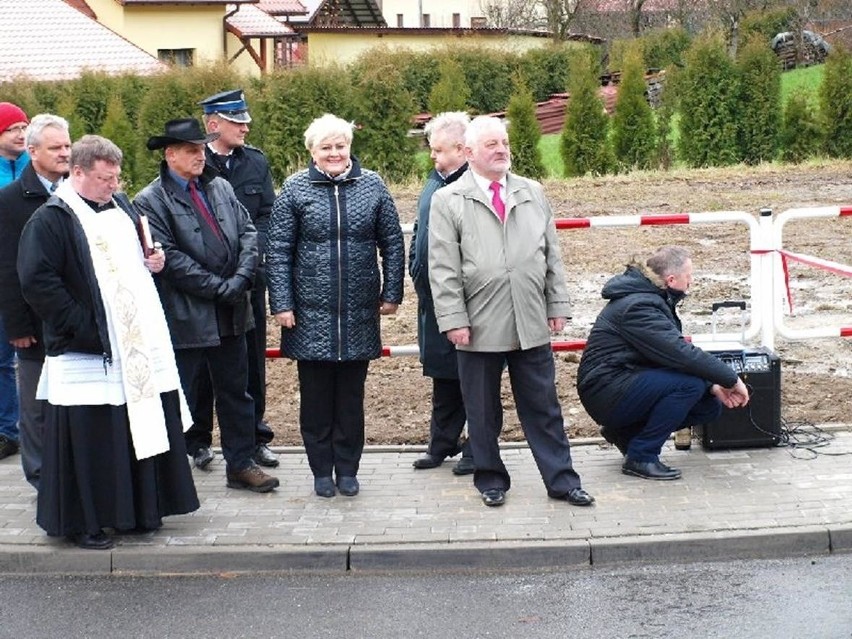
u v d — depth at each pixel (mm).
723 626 5117
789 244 13203
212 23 36781
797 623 5117
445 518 6262
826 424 7527
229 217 6523
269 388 8891
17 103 23234
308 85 21016
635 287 6789
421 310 6879
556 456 6434
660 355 6633
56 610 5516
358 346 6465
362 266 6434
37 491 6539
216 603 5551
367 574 5848
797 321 10047
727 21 35500
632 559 5863
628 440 6898
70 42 31969
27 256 5781
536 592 5555
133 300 5965
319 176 6410
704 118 20328
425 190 6793
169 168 6422
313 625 5273
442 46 33938
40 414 6562
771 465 6879
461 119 6672
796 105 20375
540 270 6281
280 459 7344
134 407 5914
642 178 18750
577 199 16641
